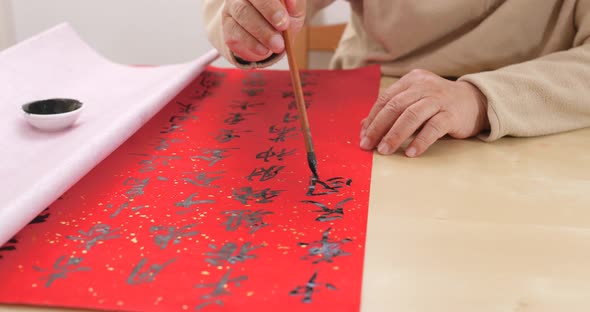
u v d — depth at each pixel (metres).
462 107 0.82
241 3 0.78
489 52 1.11
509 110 0.84
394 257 0.54
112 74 1.06
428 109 0.79
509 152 0.80
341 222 0.60
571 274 0.52
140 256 0.54
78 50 1.10
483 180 0.71
